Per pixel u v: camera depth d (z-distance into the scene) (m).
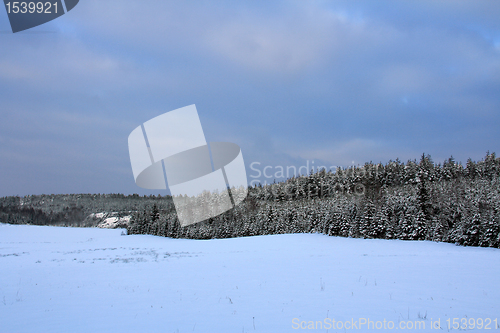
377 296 11.07
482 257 23.91
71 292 12.22
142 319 8.47
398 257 24.27
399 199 51.38
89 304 10.27
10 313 9.17
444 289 12.23
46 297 11.34
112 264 21.30
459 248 33.69
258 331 7.39
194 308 9.65
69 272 17.56
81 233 91.06
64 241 61.25
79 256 28.11
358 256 25.48
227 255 27.92
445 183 72.81
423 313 8.87
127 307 9.84
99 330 7.54
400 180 95.12
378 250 31.70
